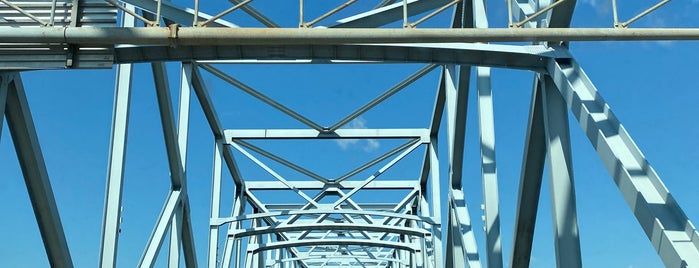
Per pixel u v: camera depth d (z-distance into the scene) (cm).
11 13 1141
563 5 1187
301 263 4809
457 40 1081
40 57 1149
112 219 1672
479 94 1864
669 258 967
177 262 2294
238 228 3372
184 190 2362
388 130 3077
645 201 1007
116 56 1266
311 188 3397
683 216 980
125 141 1728
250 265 3303
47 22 1110
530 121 1409
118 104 1744
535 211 1537
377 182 3444
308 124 2928
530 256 1617
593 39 1082
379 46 1278
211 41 1074
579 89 1185
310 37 1068
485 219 1794
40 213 1437
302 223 3086
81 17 1139
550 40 1088
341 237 4300
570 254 1262
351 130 3048
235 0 1731
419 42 1085
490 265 1753
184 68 2402
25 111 1359
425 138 3077
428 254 3050
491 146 1831
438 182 3027
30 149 1380
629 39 1081
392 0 1978
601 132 1101
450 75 2322
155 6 1575
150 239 2119
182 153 2339
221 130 3053
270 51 1273
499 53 1288
